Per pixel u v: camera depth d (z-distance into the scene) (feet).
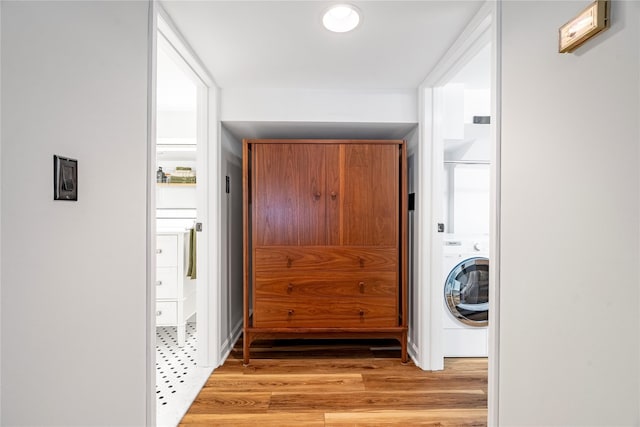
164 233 7.85
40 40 2.15
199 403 5.34
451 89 7.15
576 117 2.50
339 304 6.73
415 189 7.00
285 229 6.73
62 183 2.33
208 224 6.57
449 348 7.14
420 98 6.55
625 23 2.08
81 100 2.53
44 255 2.21
